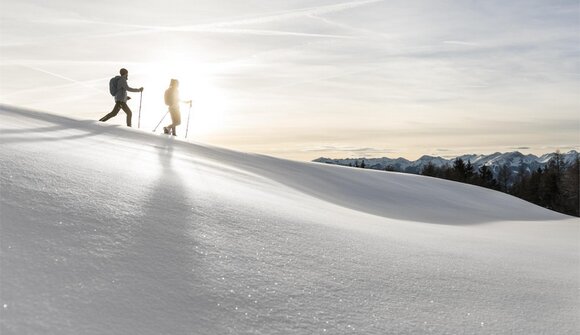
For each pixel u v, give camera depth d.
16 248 2.07
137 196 3.49
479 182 90.00
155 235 2.75
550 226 11.87
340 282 2.81
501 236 7.69
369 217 7.36
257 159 12.55
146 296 2.03
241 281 2.45
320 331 2.14
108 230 2.59
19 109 8.26
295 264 2.95
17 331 1.54
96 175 3.82
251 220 3.80
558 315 2.88
